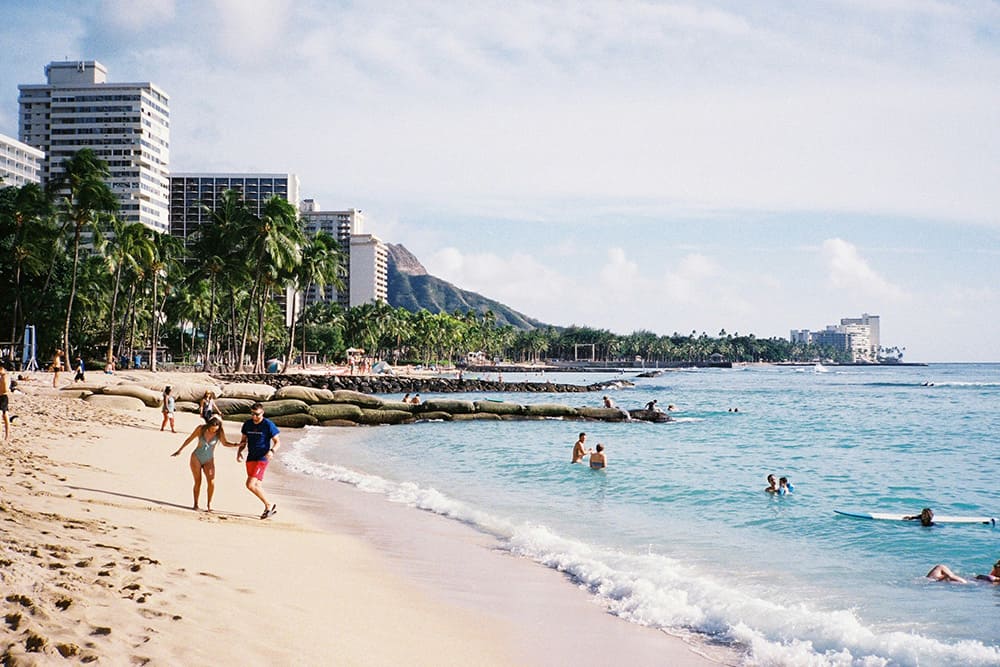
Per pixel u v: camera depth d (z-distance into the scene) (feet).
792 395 301.84
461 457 92.43
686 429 139.74
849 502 61.41
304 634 23.35
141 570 26.53
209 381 200.54
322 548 39.17
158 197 649.61
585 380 467.93
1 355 208.03
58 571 23.88
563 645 26.81
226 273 250.37
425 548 42.06
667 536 47.42
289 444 106.01
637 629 29.07
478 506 58.13
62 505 36.45
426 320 603.26
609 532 48.52
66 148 620.90
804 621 29.81
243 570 30.60
